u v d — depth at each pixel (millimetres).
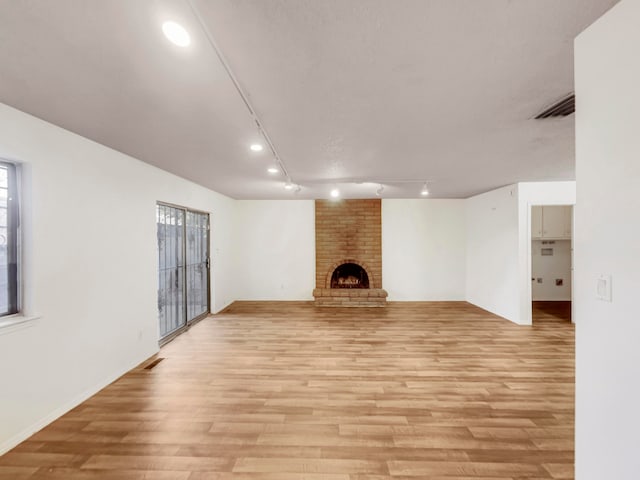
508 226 4969
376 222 6477
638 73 1044
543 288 6469
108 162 2906
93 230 2723
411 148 2887
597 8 1139
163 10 1132
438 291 6508
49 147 2277
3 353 1959
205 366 3250
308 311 5684
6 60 1450
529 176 4219
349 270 6762
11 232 2127
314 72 1578
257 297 6648
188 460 1868
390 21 1202
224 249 5992
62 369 2385
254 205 6629
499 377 2959
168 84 1688
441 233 6496
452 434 2111
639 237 1050
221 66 1512
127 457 1896
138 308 3352
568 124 2285
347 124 2289
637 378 1062
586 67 1239
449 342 3965
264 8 1127
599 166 1195
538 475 1750
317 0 1093
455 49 1390
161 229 4090
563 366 3209
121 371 3061
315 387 2777
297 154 3090
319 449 1965
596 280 1215
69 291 2461
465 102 1931
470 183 4758
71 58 1438
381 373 3057
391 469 1796
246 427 2191
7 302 2109
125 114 2102
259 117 2156
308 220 6574
